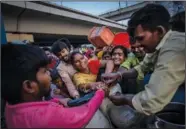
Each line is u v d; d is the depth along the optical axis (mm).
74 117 901
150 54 1262
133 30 1145
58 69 1815
